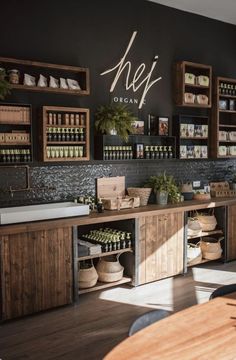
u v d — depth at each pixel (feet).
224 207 20.20
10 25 15.43
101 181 18.11
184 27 20.83
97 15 17.67
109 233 16.58
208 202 19.40
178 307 14.58
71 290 14.82
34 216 14.19
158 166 20.26
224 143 23.07
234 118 23.21
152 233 17.02
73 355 11.30
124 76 18.70
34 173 16.21
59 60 16.70
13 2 15.44
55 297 14.40
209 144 22.08
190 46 21.15
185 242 18.28
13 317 13.48
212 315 7.52
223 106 22.24
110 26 18.10
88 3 17.37
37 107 16.17
